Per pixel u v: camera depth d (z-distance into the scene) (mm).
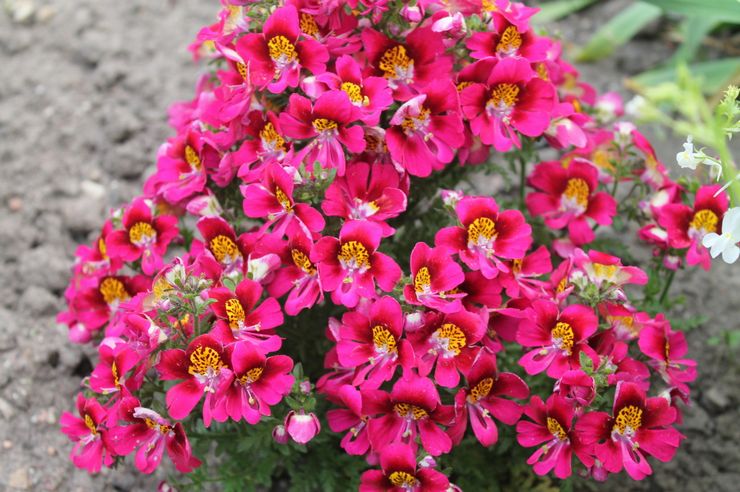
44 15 765
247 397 454
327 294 527
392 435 463
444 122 474
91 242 652
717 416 576
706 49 753
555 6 775
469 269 479
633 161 530
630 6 778
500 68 476
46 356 594
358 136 461
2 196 667
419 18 468
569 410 460
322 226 458
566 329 468
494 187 655
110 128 692
